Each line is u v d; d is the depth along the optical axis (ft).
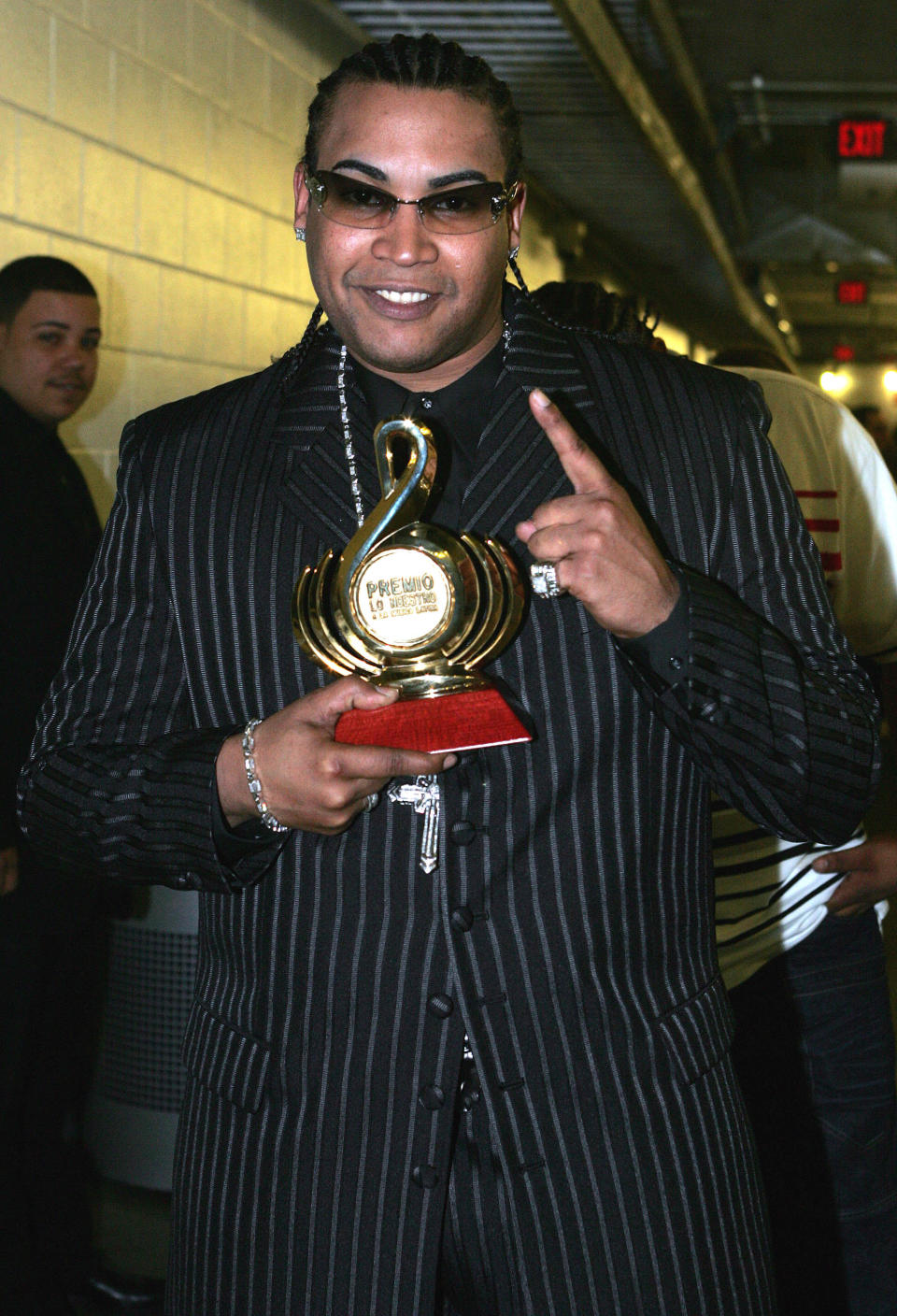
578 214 34.94
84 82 11.32
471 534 3.82
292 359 4.11
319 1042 3.77
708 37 28.07
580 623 3.73
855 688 3.77
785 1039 6.03
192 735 3.79
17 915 7.97
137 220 12.38
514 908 3.69
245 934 3.93
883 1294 5.98
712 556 3.86
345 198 3.60
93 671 4.02
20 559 8.04
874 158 38.01
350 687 3.49
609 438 3.90
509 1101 3.65
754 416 4.02
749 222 51.72
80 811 3.75
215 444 4.02
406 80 3.59
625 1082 3.70
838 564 6.25
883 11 26.03
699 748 3.58
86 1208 8.69
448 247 3.61
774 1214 6.04
